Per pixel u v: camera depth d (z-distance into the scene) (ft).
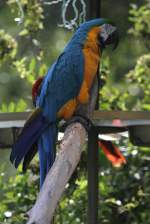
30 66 35.04
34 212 15.38
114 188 32.17
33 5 35.22
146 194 31.91
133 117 23.88
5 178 34.42
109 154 28.84
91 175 26.76
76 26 29.04
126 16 53.42
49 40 46.50
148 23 39.06
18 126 23.79
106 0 53.88
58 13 46.65
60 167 17.15
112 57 53.93
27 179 31.14
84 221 30.58
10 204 30.76
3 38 34.86
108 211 31.24
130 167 32.91
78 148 18.66
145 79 36.24
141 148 33.22
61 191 16.47
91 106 24.11
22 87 54.95
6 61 35.68
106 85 34.81
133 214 31.37
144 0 48.08
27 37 37.01
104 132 25.84
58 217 30.76
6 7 50.98
